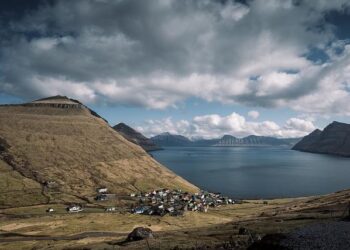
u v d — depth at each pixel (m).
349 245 48.12
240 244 74.31
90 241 149.50
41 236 181.38
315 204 197.88
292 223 106.50
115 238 153.12
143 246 93.62
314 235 55.03
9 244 156.75
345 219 72.81
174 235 118.31
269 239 57.88
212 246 77.19
